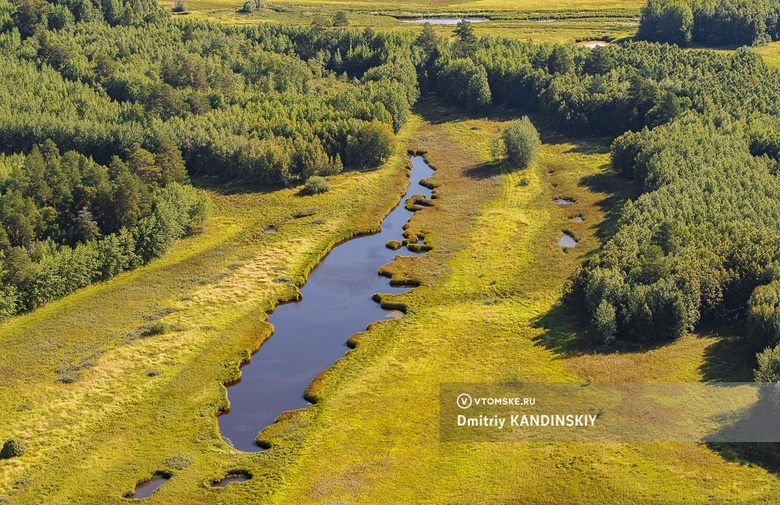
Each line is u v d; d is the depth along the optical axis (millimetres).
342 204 163250
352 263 141875
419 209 162125
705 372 100750
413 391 103562
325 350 116438
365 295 131375
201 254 143125
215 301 127312
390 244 147000
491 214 156625
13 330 118875
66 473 90688
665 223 125188
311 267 139625
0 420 99000
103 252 134125
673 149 154875
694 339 108875
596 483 82875
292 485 88375
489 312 122062
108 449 94750
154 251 140750
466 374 106312
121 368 109812
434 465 89625
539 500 81438
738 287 112688
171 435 97500
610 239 133125
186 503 86312
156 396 104562
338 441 95188
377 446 93750
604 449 88625
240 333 119000
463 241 146625
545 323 117500
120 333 117938
